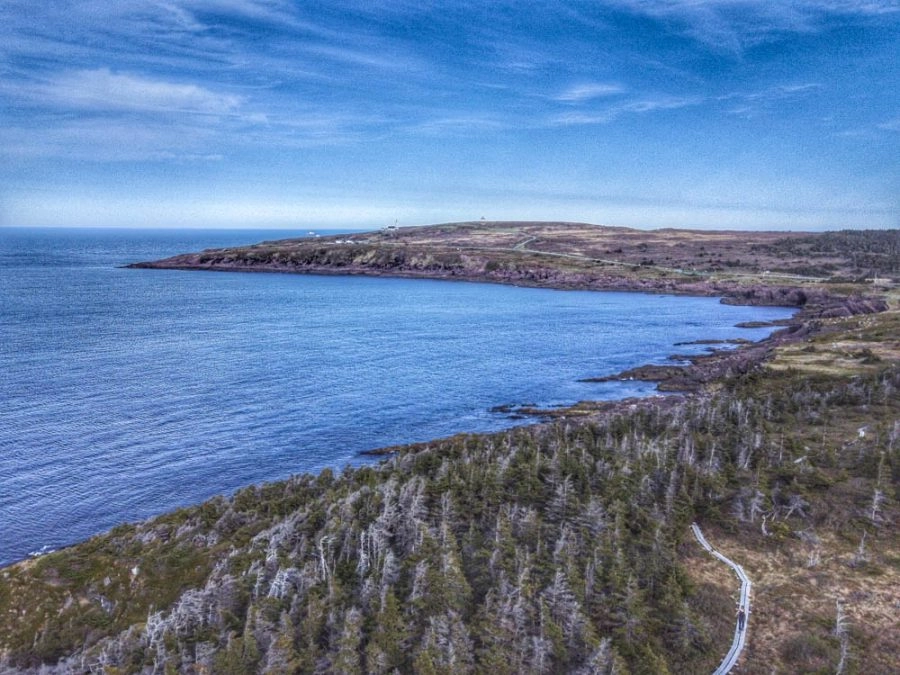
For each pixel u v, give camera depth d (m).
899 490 40.41
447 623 27.88
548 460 44.84
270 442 65.44
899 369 68.31
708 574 34.09
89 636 31.23
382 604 29.19
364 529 35.84
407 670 26.39
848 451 46.34
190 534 40.03
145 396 80.00
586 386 90.31
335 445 65.19
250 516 41.78
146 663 28.08
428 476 45.12
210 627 29.78
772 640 28.89
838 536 37.25
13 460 58.62
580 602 29.50
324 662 26.77
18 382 85.06
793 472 42.84
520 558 32.53
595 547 33.44
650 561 33.34
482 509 38.19
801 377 74.50
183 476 56.44
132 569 35.97
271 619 29.36
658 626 29.48
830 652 27.52
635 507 37.88
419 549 33.47
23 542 44.94
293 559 33.53
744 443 47.34
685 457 45.03
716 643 28.75
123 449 62.09
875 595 31.67
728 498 40.88
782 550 36.19
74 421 69.56
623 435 52.97
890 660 27.23
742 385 76.62
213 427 69.19
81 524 47.66
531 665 26.48
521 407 79.19
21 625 32.25
